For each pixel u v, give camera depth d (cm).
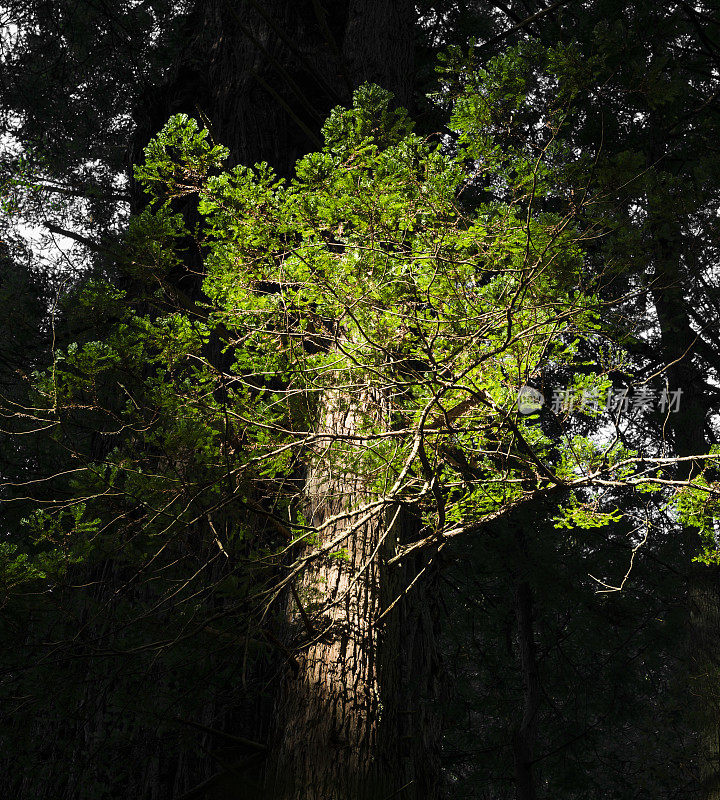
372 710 289
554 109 283
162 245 272
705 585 746
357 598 307
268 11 657
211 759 391
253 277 273
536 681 820
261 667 409
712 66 716
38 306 670
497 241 270
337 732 281
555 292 276
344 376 304
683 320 699
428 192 257
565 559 750
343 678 291
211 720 395
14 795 399
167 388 280
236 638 302
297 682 299
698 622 746
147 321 269
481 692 880
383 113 271
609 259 296
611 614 774
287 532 321
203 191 260
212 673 337
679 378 749
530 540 744
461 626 847
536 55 269
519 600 852
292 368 288
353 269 260
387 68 558
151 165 257
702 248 319
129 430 288
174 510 282
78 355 256
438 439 304
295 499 340
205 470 275
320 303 286
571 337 356
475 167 287
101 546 283
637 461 271
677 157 586
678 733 830
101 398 280
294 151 602
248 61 630
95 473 267
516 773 792
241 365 301
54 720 353
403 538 365
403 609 340
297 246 278
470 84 270
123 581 369
